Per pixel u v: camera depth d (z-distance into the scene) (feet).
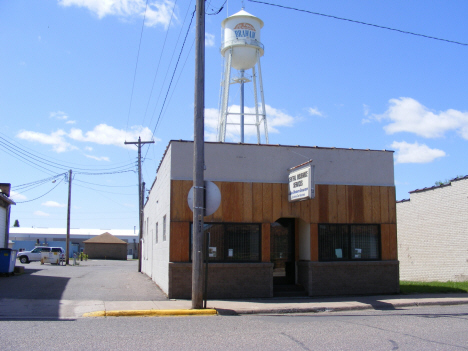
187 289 46.47
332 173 52.39
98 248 213.05
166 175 52.29
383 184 53.78
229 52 87.51
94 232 264.31
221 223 49.06
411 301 45.88
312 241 50.72
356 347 25.16
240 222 49.14
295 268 53.31
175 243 47.14
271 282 48.62
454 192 70.44
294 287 51.34
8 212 74.54
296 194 48.11
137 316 36.83
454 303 46.42
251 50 87.66
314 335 28.55
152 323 32.76
